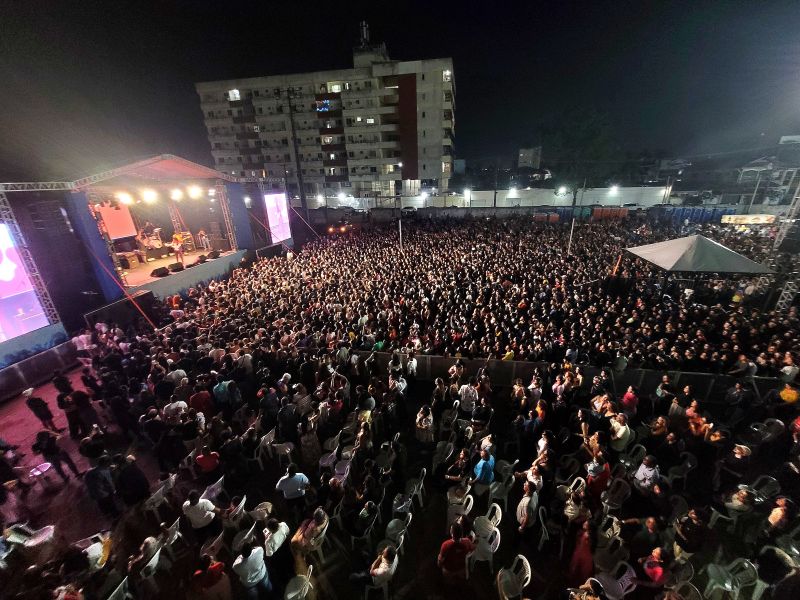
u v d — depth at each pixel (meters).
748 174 57.12
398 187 61.47
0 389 11.88
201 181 24.84
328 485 6.70
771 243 21.97
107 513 7.21
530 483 6.09
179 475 8.14
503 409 9.84
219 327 12.52
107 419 10.19
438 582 5.84
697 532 5.23
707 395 9.55
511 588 5.14
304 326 12.40
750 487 6.63
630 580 5.10
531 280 17.20
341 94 59.19
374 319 13.31
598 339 11.31
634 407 8.49
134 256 22.66
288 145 64.81
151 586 5.92
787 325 11.80
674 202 49.06
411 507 7.15
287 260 24.22
